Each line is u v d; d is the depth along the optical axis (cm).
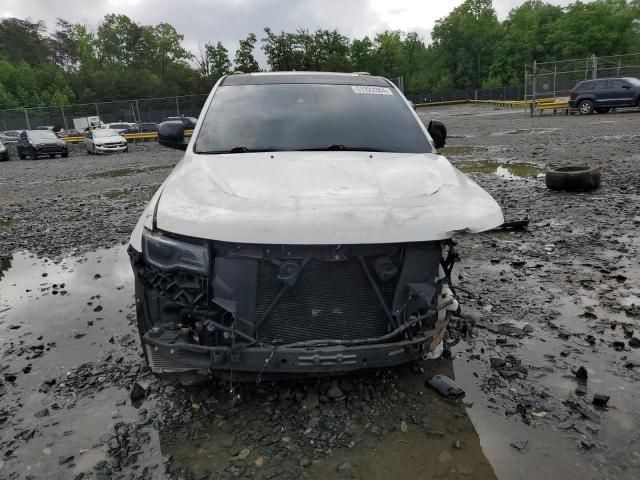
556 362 314
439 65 9356
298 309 258
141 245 269
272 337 259
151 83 7575
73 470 237
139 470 234
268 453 242
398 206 253
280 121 373
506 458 234
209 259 249
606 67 3041
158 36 9950
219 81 434
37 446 254
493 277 462
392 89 433
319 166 300
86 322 404
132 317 411
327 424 260
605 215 659
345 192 266
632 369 304
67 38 10475
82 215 864
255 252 249
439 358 320
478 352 328
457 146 1614
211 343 258
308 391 287
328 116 380
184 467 235
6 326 405
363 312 262
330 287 258
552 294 419
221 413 273
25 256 615
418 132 381
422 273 261
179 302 261
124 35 9806
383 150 354
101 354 349
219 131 367
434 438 248
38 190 1258
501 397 279
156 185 1195
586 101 2550
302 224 238
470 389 288
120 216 830
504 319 375
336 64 5850
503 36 8944
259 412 272
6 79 7475
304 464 234
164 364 277
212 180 288
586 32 7506
